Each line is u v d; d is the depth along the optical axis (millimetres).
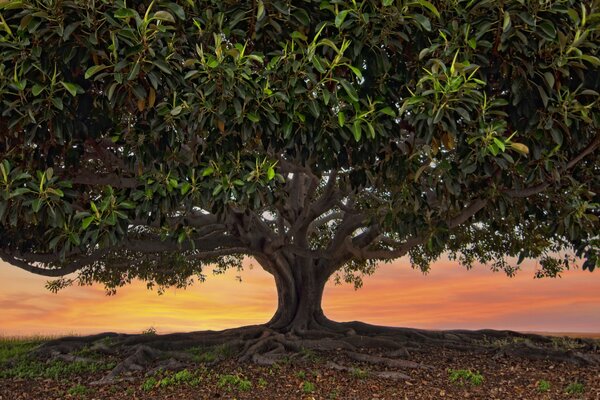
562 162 7035
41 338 17516
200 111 5773
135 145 6590
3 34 5457
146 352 11836
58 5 5172
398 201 8047
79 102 6141
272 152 7633
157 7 5645
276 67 5758
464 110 5574
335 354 12305
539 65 5887
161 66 5379
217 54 5527
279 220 12945
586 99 6250
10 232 9180
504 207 7672
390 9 5676
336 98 5848
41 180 5812
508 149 6359
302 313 14953
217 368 11086
